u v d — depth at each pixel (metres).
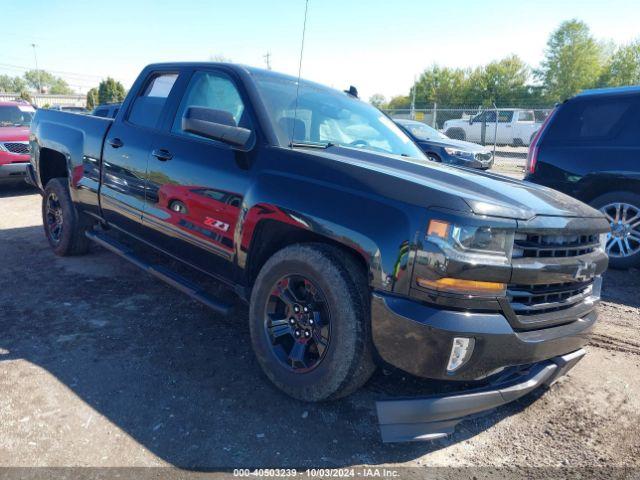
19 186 9.96
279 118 3.00
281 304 2.68
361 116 3.69
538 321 2.26
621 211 5.26
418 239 2.10
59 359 2.94
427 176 2.57
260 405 2.56
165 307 3.78
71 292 4.00
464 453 2.32
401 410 2.16
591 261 2.47
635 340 3.67
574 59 61.47
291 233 2.68
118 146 3.83
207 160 3.05
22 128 8.95
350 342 2.29
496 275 2.07
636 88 5.13
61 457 2.11
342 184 2.40
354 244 2.24
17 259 4.82
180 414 2.46
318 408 2.56
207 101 3.33
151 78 3.90
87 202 4.29
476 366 2.13
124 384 2.70
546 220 2.26
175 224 3.27
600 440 2.47
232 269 2.93
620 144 5.13
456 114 26.72
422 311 2.08
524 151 19.75
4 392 2.56
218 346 3.19
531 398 2.84
